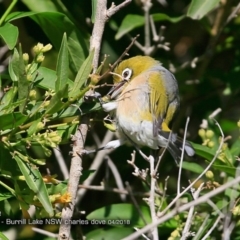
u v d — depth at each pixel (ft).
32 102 27.81
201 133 36.27
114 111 34.22
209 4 36.91
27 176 27.45
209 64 49.49
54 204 28.37
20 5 41.14
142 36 45.01
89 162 45.75
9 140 27.43
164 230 35.70
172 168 45.24
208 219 34.63
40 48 27.71
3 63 42.80
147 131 34.78
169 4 47.01
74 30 34.71
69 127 29.27
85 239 36.32
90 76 27.68
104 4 29.04
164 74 36.73
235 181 23.26
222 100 49.73
